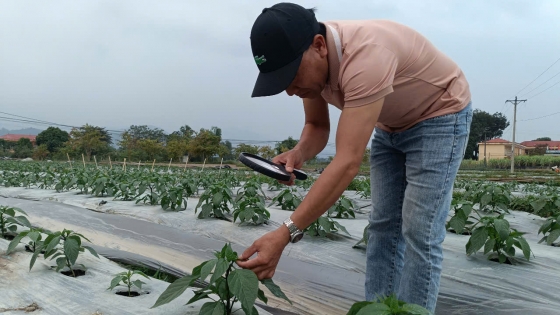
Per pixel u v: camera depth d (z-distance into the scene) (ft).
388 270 8.40
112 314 7.77
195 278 6.84
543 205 20.11
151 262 12.75
